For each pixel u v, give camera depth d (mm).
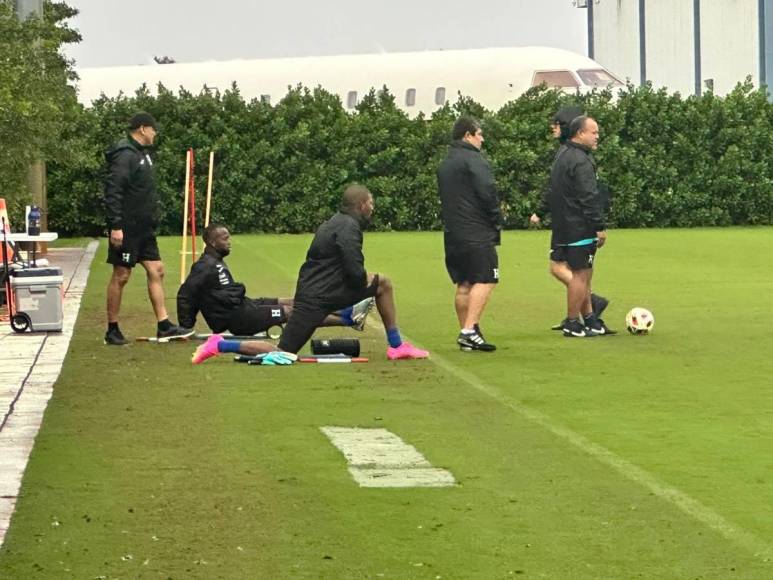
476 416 14312
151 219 20109
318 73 71688
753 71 87125
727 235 46812
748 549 9539
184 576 9047
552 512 10508
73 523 10258
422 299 26672
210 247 20062
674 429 13578
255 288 29203
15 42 34281
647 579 8945
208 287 20000
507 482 11430
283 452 12633
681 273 31984
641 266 34031
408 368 17656
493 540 9797
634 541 9742
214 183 51281
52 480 11555
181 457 12430
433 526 10156
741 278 30594
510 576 9016
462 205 19344
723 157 52625
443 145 52406
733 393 15656
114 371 17500
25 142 33281
